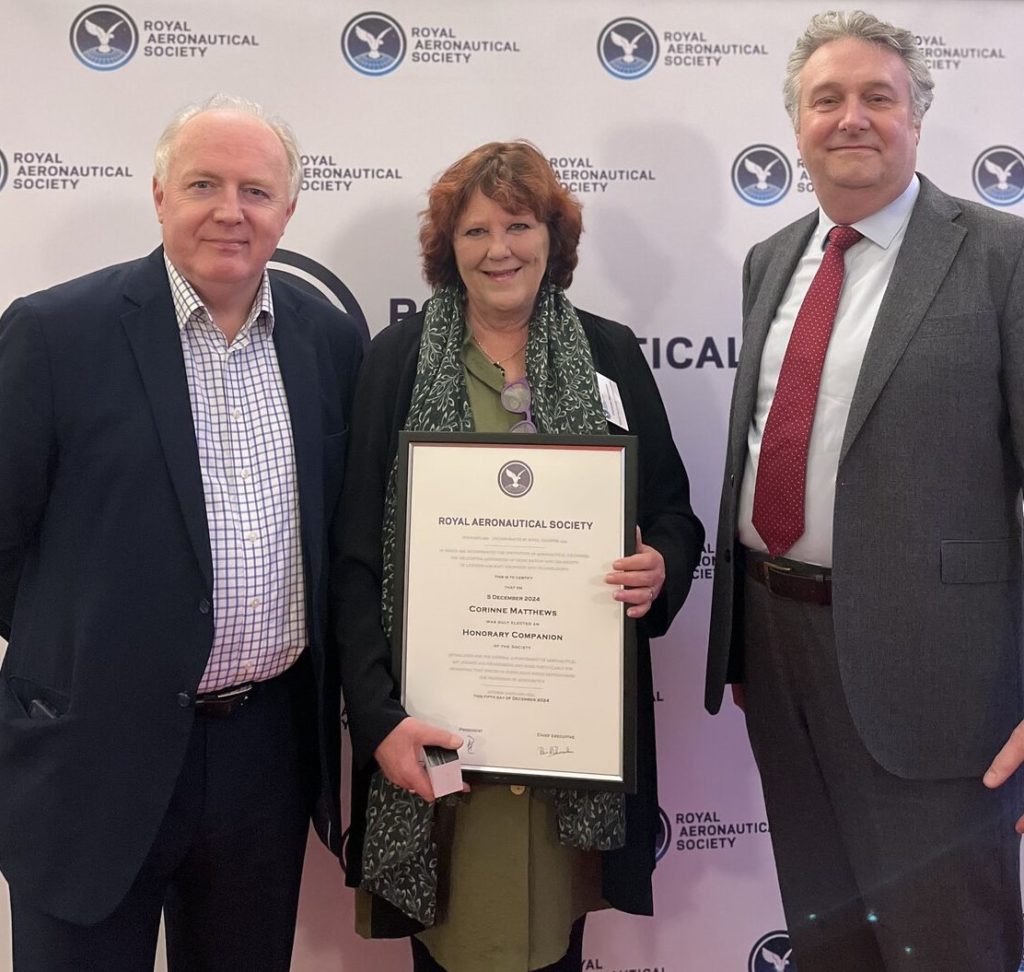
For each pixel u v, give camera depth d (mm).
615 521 1271
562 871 1347
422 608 1307
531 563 1289
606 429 1359
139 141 1736
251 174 1234
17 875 1190
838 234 1370
